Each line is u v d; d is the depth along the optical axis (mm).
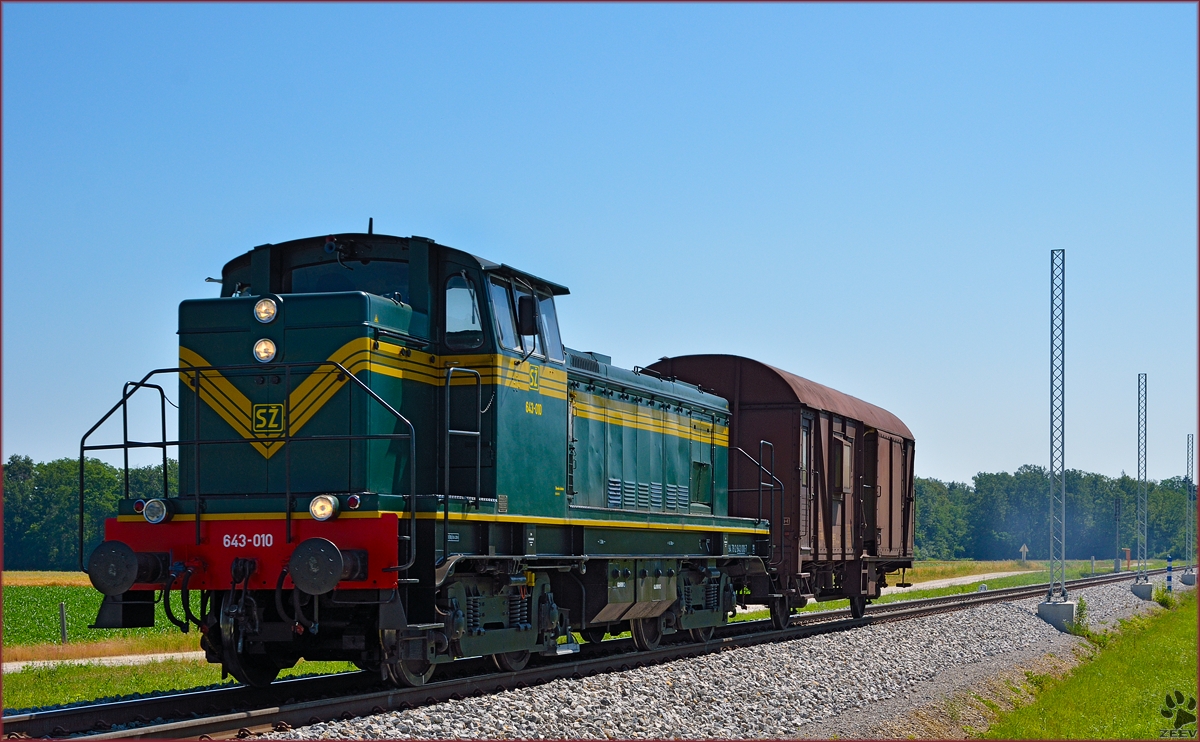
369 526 10344
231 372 11422
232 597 10570
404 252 12273
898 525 27188
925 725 12938
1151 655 26000
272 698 11117
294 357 11258
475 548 11898
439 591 11250
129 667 15898
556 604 13977
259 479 11258
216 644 11234
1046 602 29859
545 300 13844
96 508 97562
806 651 17062
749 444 20750
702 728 11211
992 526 168750
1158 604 43125
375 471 11133
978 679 17062
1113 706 17375
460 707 10531
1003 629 25141
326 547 9977
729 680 13781
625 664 14570
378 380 11234
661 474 17359
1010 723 13984
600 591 14555
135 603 11000
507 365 12445
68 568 95812
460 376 12289
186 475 11508
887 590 47156
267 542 10570
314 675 13398
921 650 19562
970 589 48656
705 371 21172
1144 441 60500
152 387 11203
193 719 9328
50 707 10422
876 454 25594
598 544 14648
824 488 21875
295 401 11195
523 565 12742
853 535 23812
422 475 12008
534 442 13055
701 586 17750
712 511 19422
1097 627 30703
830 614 25312
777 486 20500
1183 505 171000
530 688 11938
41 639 23156
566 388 14008
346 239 12219
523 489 12719
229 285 12516
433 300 12305
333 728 9336
